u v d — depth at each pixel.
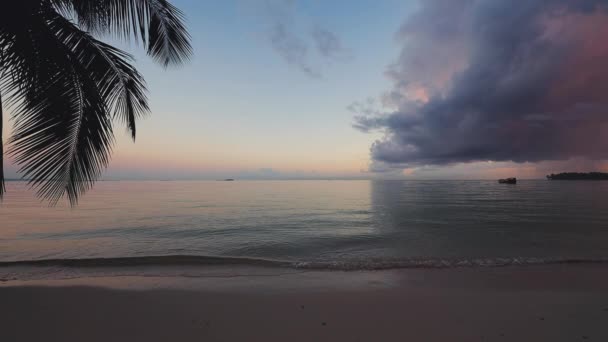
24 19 3.14
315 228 13.84
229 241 10.75
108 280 5.37
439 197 37.81
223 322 3.61
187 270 6.35
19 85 3.16
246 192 57.59
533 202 28.47
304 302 4.26
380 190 63.47
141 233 12.45
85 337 3.26
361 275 5.89
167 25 4.84
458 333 3.31
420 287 5.07
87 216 18.48
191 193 52.53
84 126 3.67
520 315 3.79
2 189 2.92
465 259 7.49
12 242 10.55
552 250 9.02
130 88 4.61
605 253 8.60
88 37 3.98
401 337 3.23
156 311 3.93
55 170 3.43
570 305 4.14
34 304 4.13
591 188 63.50
